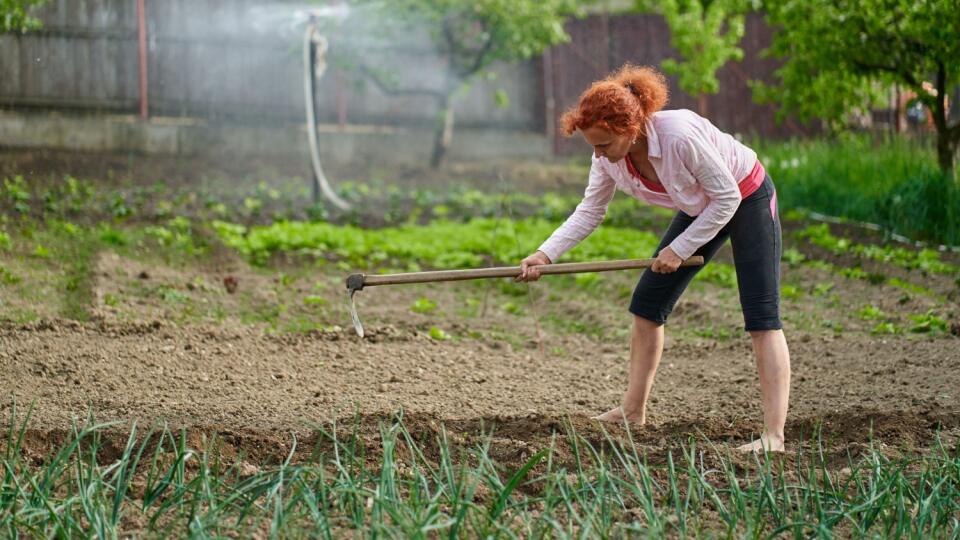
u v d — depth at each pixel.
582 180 16.12
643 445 4.91
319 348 7.08
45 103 15.70
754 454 4.63
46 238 9.89
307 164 16.12
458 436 4.96
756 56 18.62
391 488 3.78
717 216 4.56
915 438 5.13
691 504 4.21
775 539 3.89
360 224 12.08
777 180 13.65
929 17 10.58
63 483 4.05
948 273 9.66
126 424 5.01
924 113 15.73
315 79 12.76
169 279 8.86
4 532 3.63
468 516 3.88
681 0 16.33
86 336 6.95
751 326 4.87
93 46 15.83
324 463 4.61
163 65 16.30
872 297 8.88
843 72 12.46
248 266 9.75
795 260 10.23
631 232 11.33
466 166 17.03
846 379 6.41
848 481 4.25
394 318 8.19
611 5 19.70
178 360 6.50
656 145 4.46
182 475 4.01
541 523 3.87
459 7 15.59
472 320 8.29
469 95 18.52
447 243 10.68
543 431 5.17
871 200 11.89
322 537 3.64
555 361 7.11
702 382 6.47
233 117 16.78
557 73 18.55
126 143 15.72
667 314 5.23
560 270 4.85
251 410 5.45
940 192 11.09
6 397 5.48
